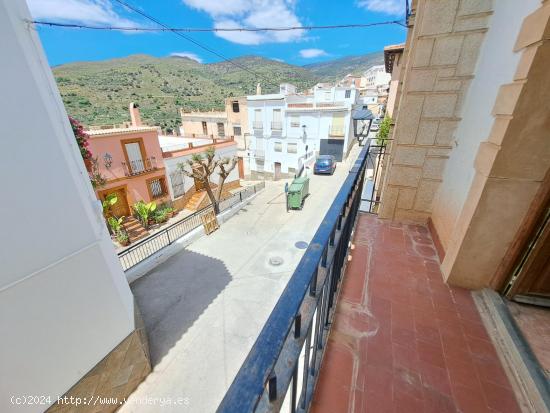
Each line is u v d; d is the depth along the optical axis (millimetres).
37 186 2418
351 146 20391
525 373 1298
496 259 1796
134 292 5875
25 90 2301
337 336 1630
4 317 2293
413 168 2891
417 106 2652
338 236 1354
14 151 2248
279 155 19219
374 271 2252
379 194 5109
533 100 1349
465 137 2283
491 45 2016
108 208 9984
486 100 1923
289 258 7102
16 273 2334
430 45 2420
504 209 1639
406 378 1374
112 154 10023
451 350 1523
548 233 1486
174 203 12812
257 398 464
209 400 3619
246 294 5723
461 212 1961
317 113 16969
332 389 1326
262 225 9273
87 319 2953
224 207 10734
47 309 2576
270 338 574
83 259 2850
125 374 3537
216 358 4227
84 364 2982
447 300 1900
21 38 2342
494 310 1695
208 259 7141
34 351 2518
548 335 1495
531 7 1381
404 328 1680
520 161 1491
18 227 2318
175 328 4848
